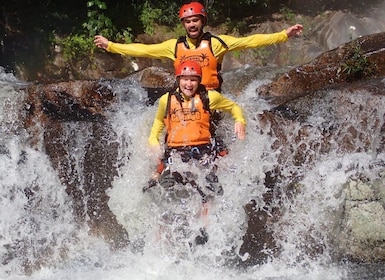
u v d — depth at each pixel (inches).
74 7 531.8
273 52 491.8
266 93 307.6
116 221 242.5
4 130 257.9
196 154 216.5
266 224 236.5
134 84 288.7
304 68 307.1
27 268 239.0
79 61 480.7
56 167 251.8
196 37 232.2
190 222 228.7
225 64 483.8
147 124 251.3
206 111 215.8
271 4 564.1
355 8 548.4
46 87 275.7
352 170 239.5
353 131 247.0
